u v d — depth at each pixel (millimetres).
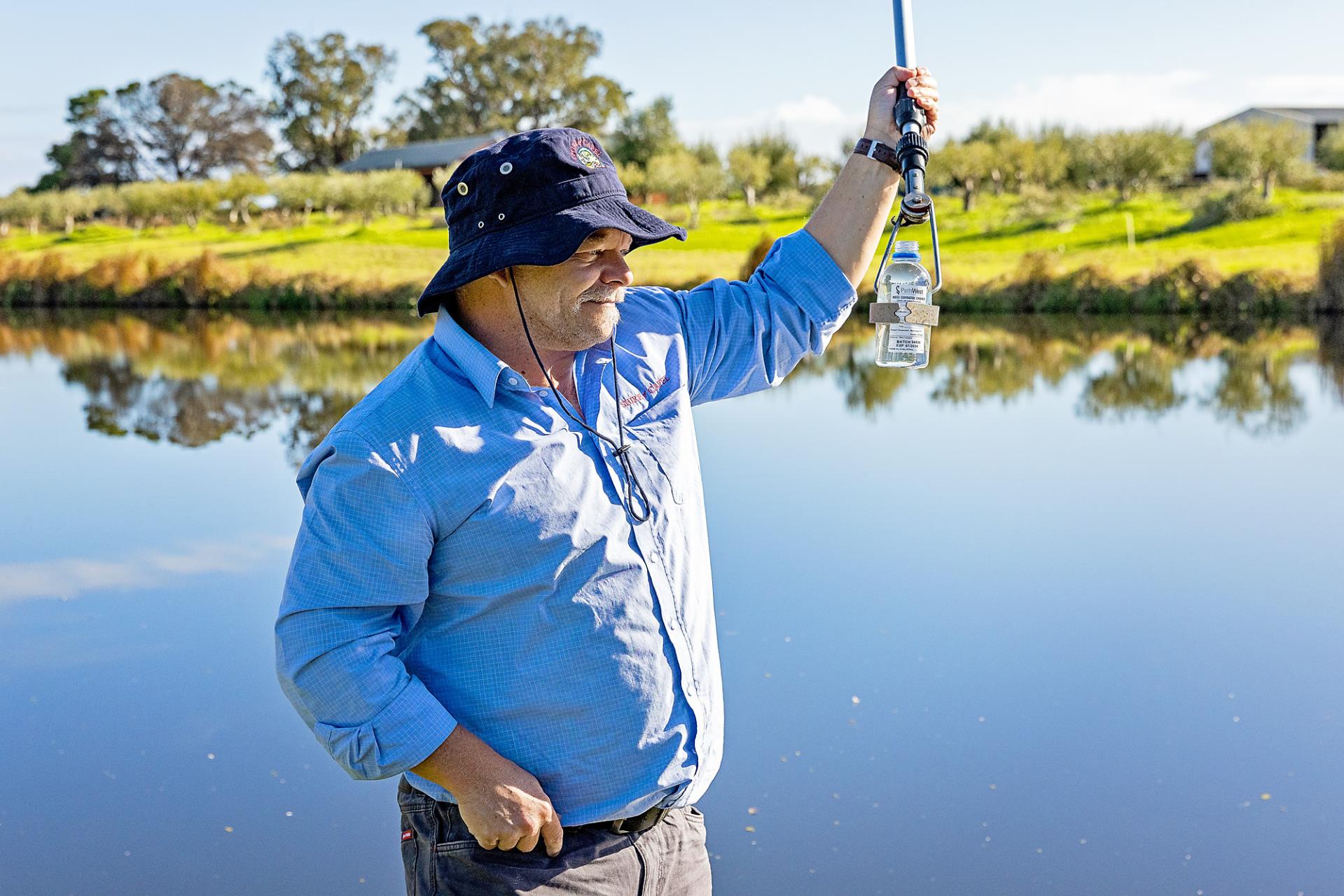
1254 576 5375
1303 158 45250
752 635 4711
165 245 46906
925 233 40156
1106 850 3111
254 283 29703
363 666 1542
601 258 1629
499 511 1567
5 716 4164
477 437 1576
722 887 2953
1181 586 5242
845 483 7410
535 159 1569
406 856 1732
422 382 1606
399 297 28625
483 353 1592
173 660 4676
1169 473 7609
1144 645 4543
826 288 1983
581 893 1637
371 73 78750
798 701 4066
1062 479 7457
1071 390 11617
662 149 58688
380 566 1546
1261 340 16203
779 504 6859
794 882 2984
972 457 8227
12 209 56750
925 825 3250
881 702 4051
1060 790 3436
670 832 1732
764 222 45969
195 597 5461
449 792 1601
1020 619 4848
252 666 4613
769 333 1968
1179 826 3229
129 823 3404
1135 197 43562
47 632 5016
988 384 12133
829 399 11250
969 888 2922
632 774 1646
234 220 57531
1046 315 21656
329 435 1599
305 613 1549
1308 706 3959
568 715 1611
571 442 1635
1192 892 2912
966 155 45562
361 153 77250
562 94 76562
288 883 3098
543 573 1586
